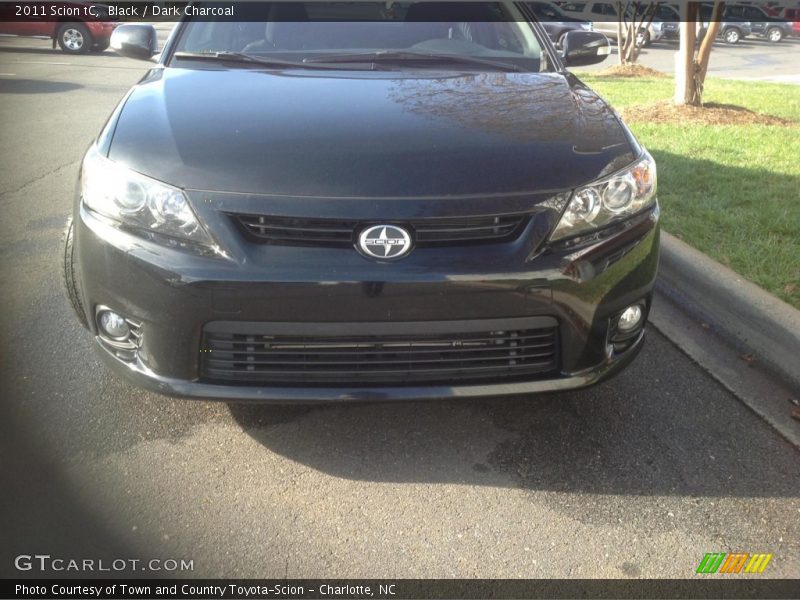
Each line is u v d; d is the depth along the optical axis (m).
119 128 2.47
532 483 2.41
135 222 2.21
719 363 3.17
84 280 2.34
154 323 2.21
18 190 5.34
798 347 3.07
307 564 2.06
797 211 4.63
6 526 2.14
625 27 16.58
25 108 8.82
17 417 2.64
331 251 2.14
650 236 2.45
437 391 2.24
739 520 2.26
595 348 2.37
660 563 2.09
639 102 8.97
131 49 3.76
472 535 2.18
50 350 3.09
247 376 2.24
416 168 2.24
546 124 2.56
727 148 6.33
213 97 2.69
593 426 2.71
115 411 2.70
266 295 2.12
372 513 2.26
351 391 2.22
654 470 2.48
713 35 7.91
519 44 3.57
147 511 2.23
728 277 3.63
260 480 2.39
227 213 2.14
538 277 2.20
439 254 2.16
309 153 2.28
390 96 2.75
